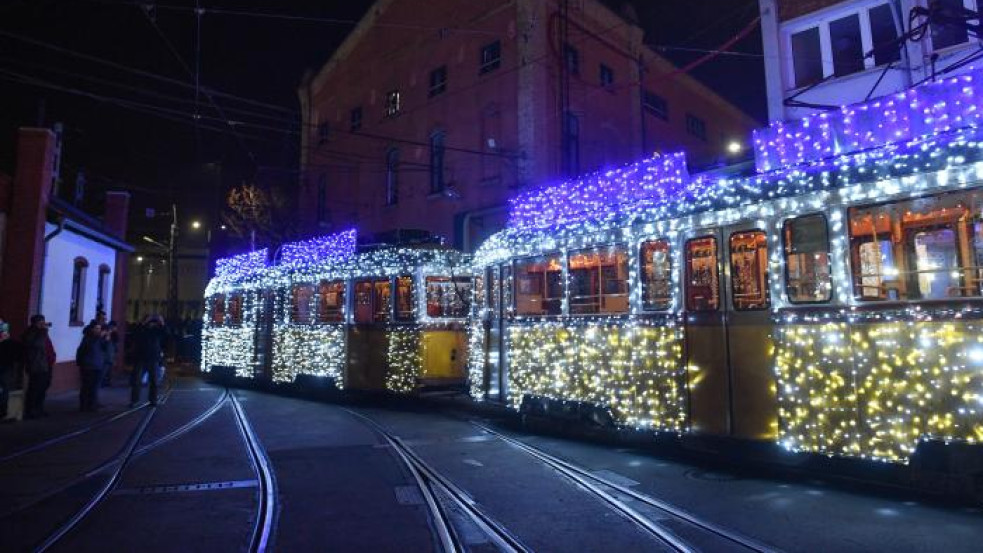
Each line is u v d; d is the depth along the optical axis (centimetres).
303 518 557
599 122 2191
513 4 2069
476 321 1138
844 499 595
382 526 534
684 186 806
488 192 2100
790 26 1367
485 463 773
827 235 640
